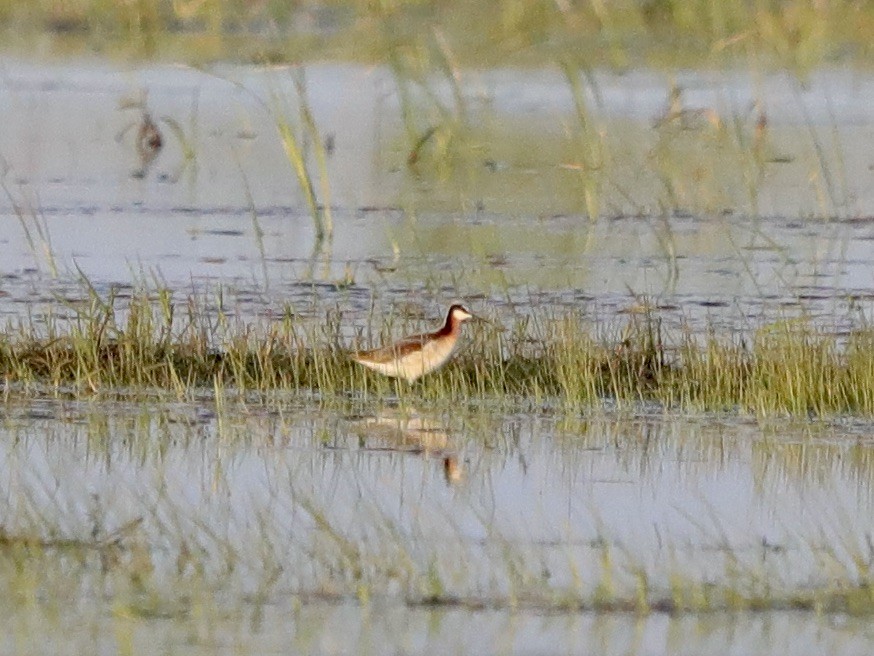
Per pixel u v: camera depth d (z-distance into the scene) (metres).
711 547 16.66
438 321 24.89
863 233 33.25
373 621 14.30
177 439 20.03
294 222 32.88
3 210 32.44
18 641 13.53
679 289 27.84
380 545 16.23
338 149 40.62
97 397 21.78
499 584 15.36
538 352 23.69
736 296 27.19
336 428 20.81
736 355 22.92
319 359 22.69
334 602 14.74
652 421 21.66
